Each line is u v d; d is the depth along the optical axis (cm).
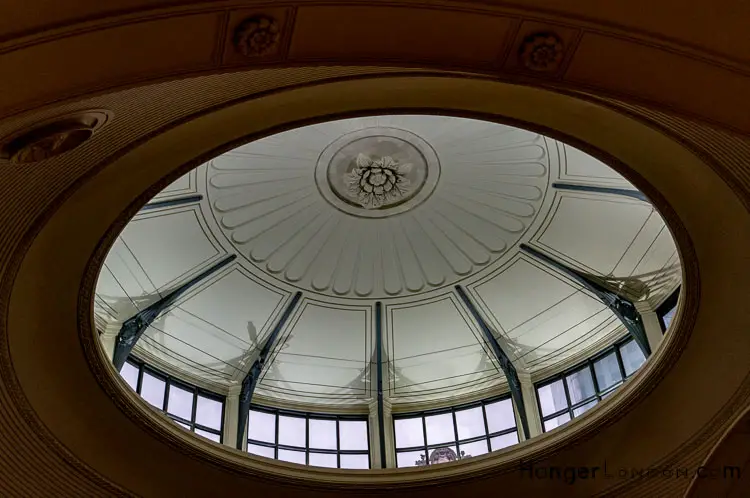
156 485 1262
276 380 1591
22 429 1106
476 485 1333
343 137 1404
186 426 1446
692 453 1207
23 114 638
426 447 1543
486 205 1513
